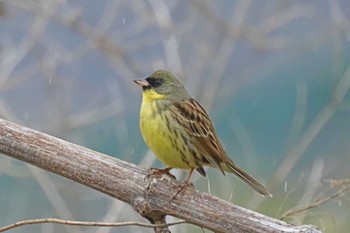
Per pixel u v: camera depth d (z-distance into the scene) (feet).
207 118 35.81
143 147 51.21
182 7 51.55
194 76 48.52
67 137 46.62
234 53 51.49
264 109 55.83
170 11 50.55
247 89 55.88
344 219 43.55
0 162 46.93
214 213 29.96
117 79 50.60
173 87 35.68
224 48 49.24
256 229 29.55
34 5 48.32
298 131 47.01
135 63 48.91
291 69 56.59
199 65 48.80
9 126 30.71
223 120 52.65
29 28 50.49
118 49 48.70
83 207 46.62
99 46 48.52
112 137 48.83
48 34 50.34
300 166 51.01
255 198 44.27
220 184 44.73
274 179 43.78
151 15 50.01
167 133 34.91
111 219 42.93
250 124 55.72
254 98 55.93
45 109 48.49
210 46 49.03
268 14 51.93
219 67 48.85
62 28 52.49
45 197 49.42
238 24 49.62
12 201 48.85
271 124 55.67
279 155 54.90
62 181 47.34
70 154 30.55
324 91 55.83
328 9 52.65
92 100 49.73
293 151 45.14
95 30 49.03
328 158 51.70
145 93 35.70
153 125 35.04
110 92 49.93
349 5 54.85
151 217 30.60
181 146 34.96
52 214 49.21
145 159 44.06
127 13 51.80
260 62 52.54
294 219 39.19
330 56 55.06
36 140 30.60
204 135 35.19
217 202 30.14
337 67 49.32
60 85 48.34
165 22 49.16
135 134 51.44
